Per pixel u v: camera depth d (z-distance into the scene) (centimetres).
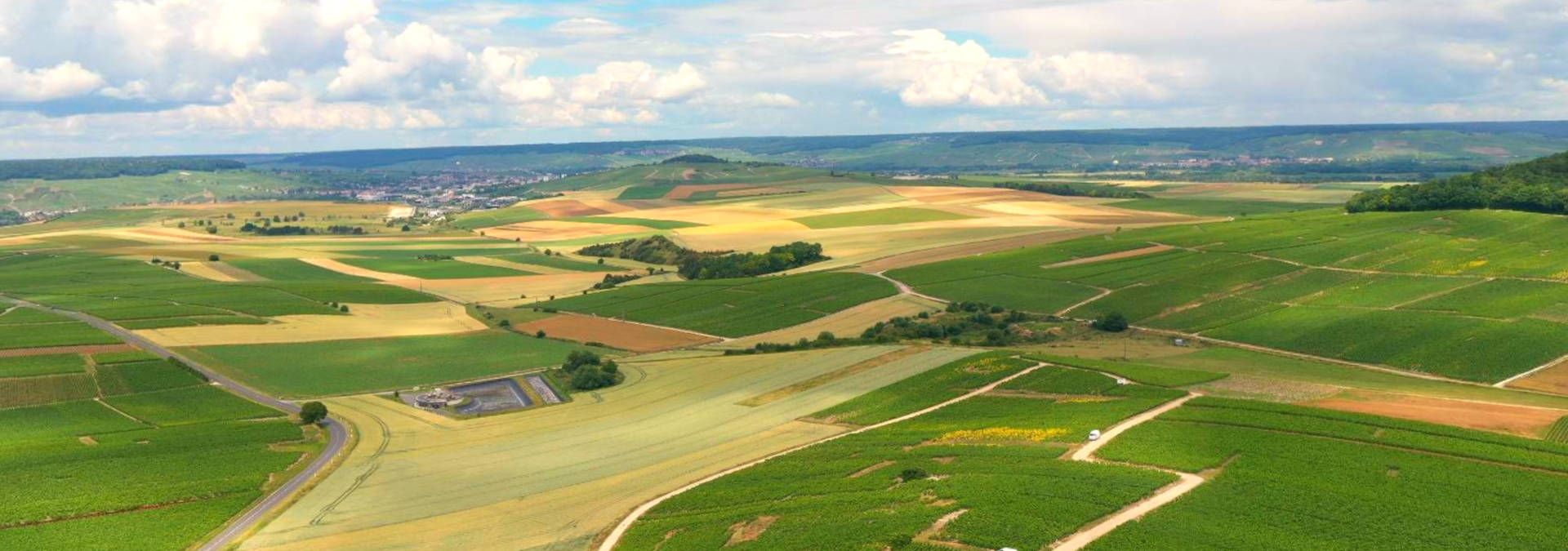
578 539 11019
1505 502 9875
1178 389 14988
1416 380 15938
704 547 10088
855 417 15162
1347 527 9438
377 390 18675
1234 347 18812
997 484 10819
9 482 13238
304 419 16300
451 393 18438
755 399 16588
